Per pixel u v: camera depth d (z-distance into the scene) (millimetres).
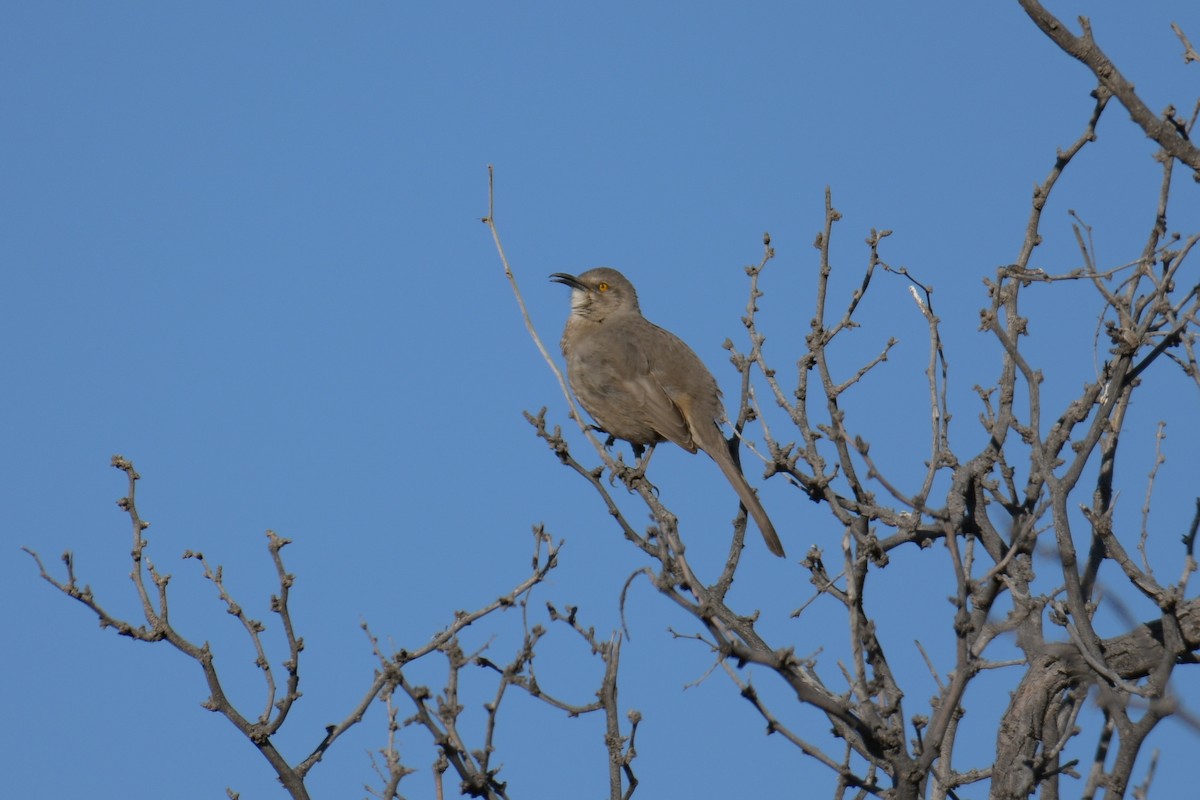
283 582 10398
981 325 9891
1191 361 9680
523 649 9070
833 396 10695
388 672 9008
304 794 10141
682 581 8750
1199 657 10633
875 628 9281
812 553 10445
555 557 10234
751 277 11367
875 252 10898
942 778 9117
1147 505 9867
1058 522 9602
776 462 10570
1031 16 10719
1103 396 10453
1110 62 10617
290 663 10336
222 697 10281
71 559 10344
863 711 8469
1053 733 10008
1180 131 10633
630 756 9375
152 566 10477
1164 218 10516
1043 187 10750
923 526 10352
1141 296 10648
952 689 8492
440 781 8898
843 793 9133
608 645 9602
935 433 10203
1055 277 10367
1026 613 9398
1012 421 10062
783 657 8344
